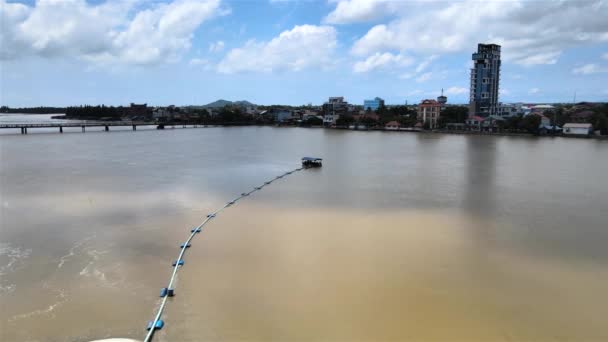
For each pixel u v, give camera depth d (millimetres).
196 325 17266
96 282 20922
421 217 32906
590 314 18203
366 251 25156
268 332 16781
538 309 18578
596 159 71000
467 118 159500
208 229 29438
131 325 17312
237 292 19953
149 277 21531
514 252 25312
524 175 54062
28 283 20750
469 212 34625
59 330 16891
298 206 36438
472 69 171375
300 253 24766
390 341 16203
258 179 50812
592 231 29719
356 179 51062
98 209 34438
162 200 38250
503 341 16266
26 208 34500
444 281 21188
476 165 63500
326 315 17984
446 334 16656
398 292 19969
